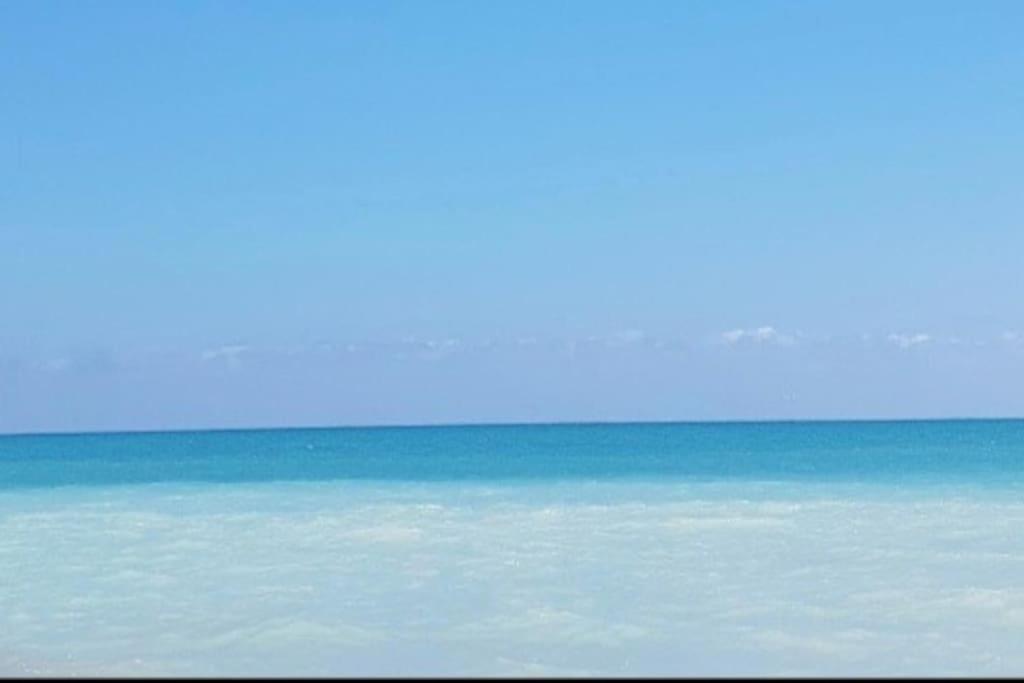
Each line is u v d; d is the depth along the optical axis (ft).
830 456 161.48
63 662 50.29
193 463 164.55
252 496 108.17
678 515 89.40
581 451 193.16
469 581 65.21
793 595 60.59
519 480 121.08
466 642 52.60
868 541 76.23
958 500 96.84
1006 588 61.57
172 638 54.08
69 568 70.95
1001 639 51.96
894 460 149.18
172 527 87.76
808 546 74.54
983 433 279.49
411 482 120.06
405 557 72.90
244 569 69.92
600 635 53.42
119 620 57.67
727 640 52.31
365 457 180.24
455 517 90.43
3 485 122.21
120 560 73.51
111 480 128.47
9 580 67.51
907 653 49.93
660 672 47.60
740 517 87.81
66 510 99.14
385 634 54.13
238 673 48.26
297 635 54.24
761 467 137.08
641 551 73.56
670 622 55.47
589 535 80.18
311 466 152.66
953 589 61.46
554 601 59.98
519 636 53.47
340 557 73.36
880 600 59.26
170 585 65.62
